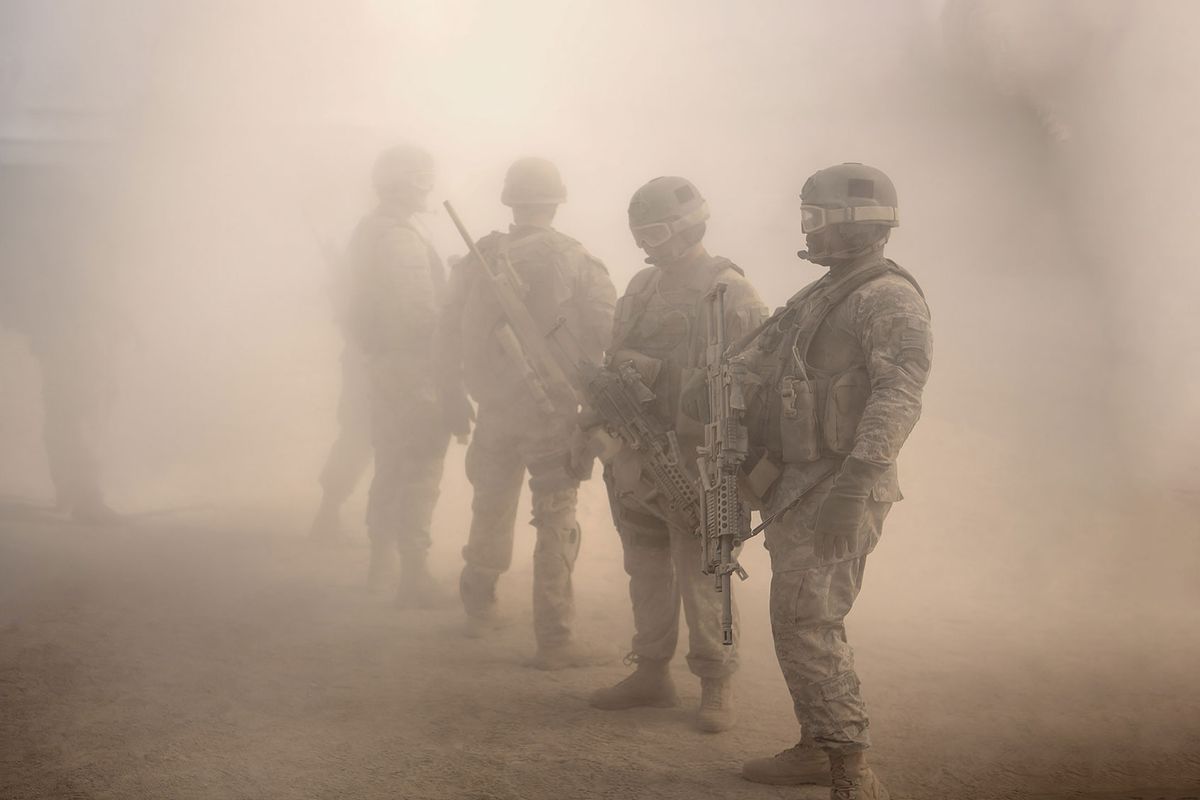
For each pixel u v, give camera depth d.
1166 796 2.96
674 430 3.56
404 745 3.45
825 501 2.83
